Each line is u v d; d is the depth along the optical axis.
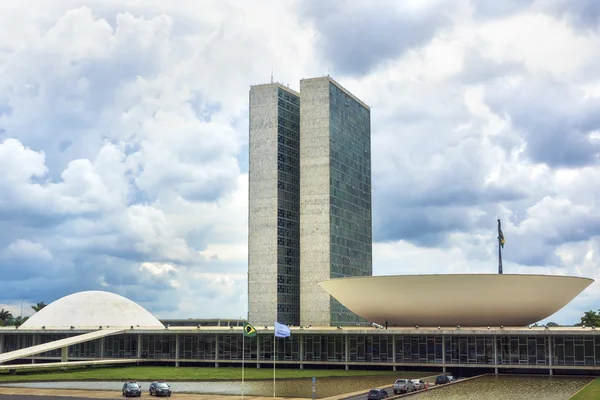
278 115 164.75
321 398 62.59
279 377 85.12
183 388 73.19
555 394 65.44
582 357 90.56
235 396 65.06
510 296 96.25
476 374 96.00
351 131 174.62
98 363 105.62
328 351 103.31
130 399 62.88
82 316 129.12
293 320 163.88
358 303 105.31
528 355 92.88
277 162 162.88
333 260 160.25
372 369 100.06
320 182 161.12
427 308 99.25
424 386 71.12
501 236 115.19
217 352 110.00
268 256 160.38
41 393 68.12
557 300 99.38
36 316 131.00
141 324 131.38
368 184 184.25
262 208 162.50
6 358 97.69
